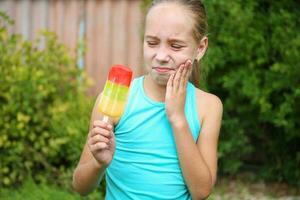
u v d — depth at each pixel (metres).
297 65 5.23
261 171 6.12
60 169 5.23
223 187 5.85
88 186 2.29
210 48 5.47
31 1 6.81
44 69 5.73
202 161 2.19
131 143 2.26
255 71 5.54
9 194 4.96
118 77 2.09
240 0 5.49
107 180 2.36
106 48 6.69
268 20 5.54
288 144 5.91
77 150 5.03
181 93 2.19
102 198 4.64
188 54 2.19
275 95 5.57
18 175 5.37
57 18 6.77
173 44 2.16
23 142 5.32
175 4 2.19
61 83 5.80
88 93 6.71
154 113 2.26
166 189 2.24
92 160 2.22
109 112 2.09
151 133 2.25
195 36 2.21
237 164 5.82
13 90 5.30
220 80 5.62
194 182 2.19
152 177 2.24
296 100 5.31
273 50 5.54
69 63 5.82
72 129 5.13
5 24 6.79
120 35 6.65
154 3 2.22
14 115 5.33
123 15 6.63
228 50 5.55
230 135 5.80
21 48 5.82
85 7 6.71
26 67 5.50
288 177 5.95
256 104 5.62
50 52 5.78
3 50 5.53
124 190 2.27
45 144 5.39
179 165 2.24
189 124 2.28
